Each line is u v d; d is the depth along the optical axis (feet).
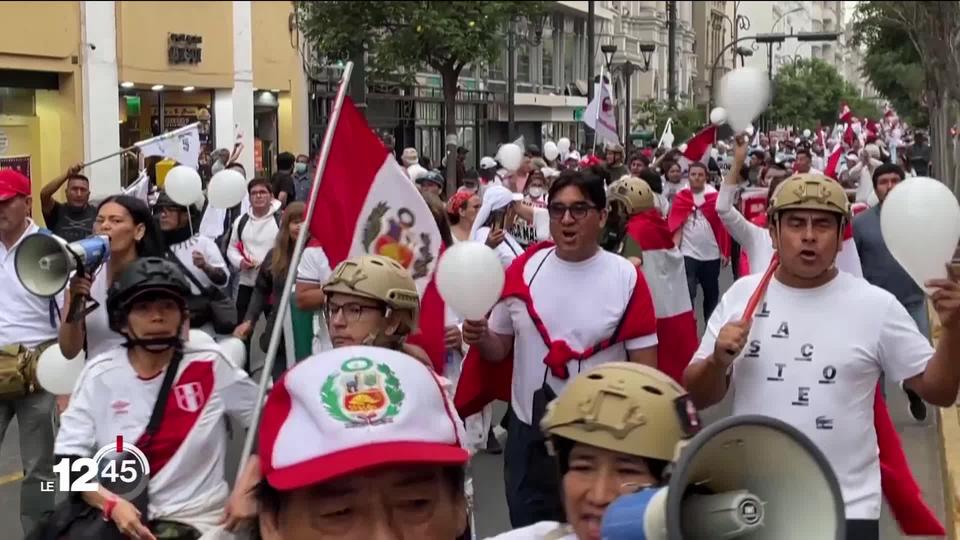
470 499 12.54
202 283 21.67
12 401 18.34
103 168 65.72
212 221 34.76
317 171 15.60
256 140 81.61
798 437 6.40
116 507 12.26
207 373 12.83
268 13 80.79
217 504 12.85
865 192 47.26
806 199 12.50
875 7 70.49
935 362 12.17
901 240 11.84
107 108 65.82
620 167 63.82
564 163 67.77
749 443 6.45
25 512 18.61
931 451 27.09
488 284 14.65
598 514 7.52
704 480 6.54
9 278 18.67
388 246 16.21
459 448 8.35
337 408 8.04
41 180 62.59
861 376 12.69
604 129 70.38
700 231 41.81
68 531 12.45
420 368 8.47
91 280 15.84
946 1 48.34
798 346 12.81
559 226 15.39
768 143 132.16
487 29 69.77
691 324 19.01
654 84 196.34
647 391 7.48
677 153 58.39
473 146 134.00
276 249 23.56
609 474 7.52
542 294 15.46
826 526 6.38
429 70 112.47
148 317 12.55
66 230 29.76
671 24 132.16
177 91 74.38
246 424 13.15
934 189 11.89
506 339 16.06
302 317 22.75
